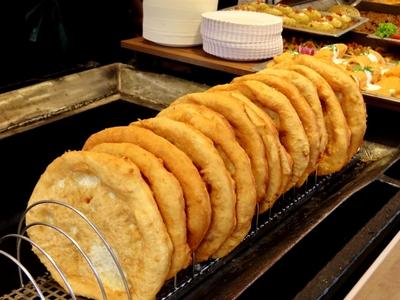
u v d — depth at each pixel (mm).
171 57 2713
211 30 2596
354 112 1489
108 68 2283
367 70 2281
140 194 917
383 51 3152
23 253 1284
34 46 3428
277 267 1212
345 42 3207
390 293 1060
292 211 1348
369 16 4051
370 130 1872
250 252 1184
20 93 1988
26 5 3297
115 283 996
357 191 1405
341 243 1345
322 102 1432
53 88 2090
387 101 2090
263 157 1161
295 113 1273
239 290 1033
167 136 1077
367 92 2158
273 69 1439
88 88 2201
